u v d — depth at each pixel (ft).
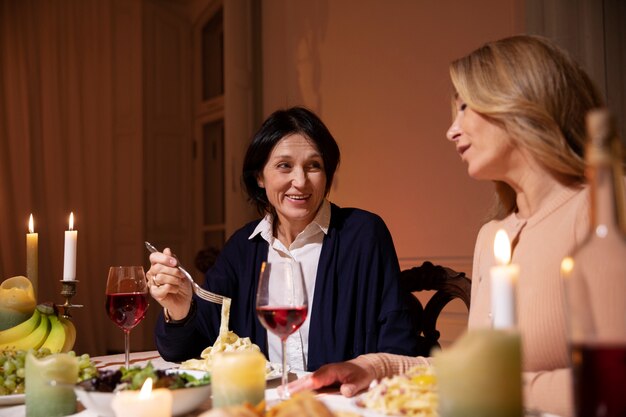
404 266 12.42
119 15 20.06
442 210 11.73
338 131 14.08
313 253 6.30
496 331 2.46
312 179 6.11
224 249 6.74
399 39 12.68
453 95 4.53
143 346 19.20
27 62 19.33
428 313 6.39
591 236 2.21
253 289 6.33
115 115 19.94
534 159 4.12
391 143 12.80
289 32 15.47
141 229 19.42
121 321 4.83
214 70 20.10
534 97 3.94
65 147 19.47
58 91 19.44
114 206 19.76
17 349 4.68
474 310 4.46
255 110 16.48
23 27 19.38
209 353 4.91
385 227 6.37
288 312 3.70
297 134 6.12
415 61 12.32
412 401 2.96
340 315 5.99
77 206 19.38
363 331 5.99
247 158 6.41
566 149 3.90
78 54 19.69
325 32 14.46
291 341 6.10
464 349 2.44
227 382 3.16
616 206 2.15
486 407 2.40
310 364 5.97
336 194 14.12
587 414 2.11
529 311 3.91
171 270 5.25
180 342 5.48
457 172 11.46
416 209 12.25
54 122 19.36
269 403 3.60
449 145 11.62
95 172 19.61
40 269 18.95
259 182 6.51
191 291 5.39
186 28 20.70
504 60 4.06
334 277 6.09
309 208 6.15
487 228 4.76
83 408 3.71
